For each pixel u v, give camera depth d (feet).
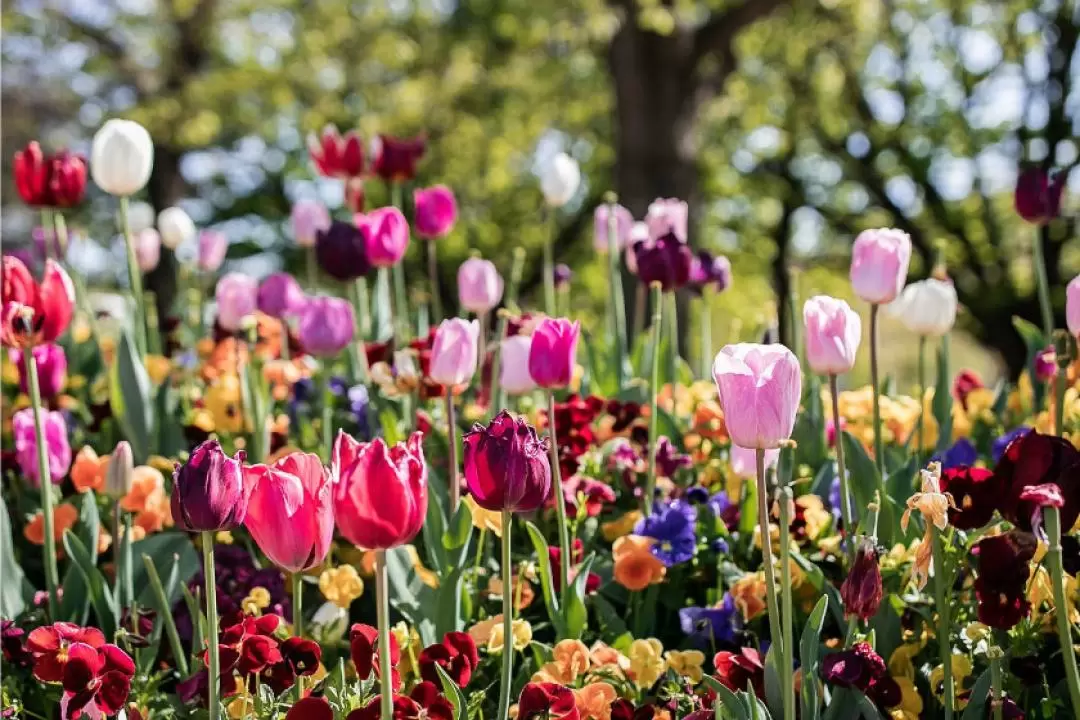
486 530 9.50
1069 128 59.93
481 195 66.80
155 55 64.03
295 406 12.97
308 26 56.54
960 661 7.29
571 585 7.86
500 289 11.89
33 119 67.21
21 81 66.23
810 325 7.47
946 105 65.87
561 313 15.80
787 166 71.61
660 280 10.45
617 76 44.91
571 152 67.72
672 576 8.96
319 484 5.84
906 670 7.41
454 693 6.48
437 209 14.01
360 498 5.27
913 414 11.28
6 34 61.21
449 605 7.77
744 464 9.09
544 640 8.84
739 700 6.21
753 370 5.92
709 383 12.07
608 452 10.85
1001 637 7.30
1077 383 11.13
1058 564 5.96
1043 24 60.54
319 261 12.17
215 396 11.88
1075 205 59.67
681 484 10.52
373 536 5.34
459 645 7.09
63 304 8.16
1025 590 6.70
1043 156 61.16
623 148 44.98
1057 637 7.75
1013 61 62.59
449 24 63.05
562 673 7.27
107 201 67.05
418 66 59.93
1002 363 62.59
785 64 59.88
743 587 8.14
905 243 8.54
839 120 67.00
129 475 8.41
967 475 6.63
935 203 64.90
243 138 69.00
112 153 11.85
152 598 8.47
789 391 5.83
